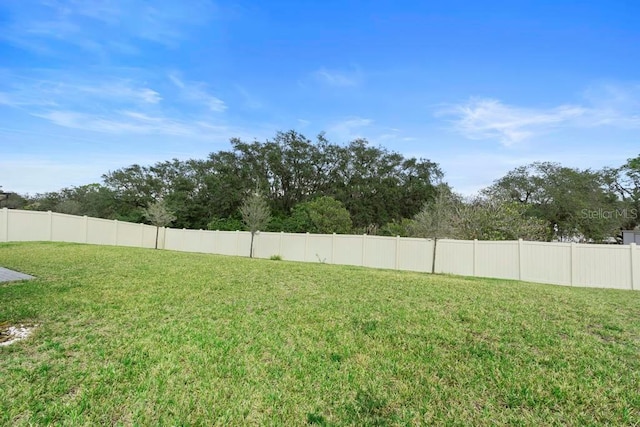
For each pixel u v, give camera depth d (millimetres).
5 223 18516
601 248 12938
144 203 39844
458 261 15797
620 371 3781
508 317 5707
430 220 15984
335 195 39438
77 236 21609
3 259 11367
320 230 25125
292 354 4098
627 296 9273
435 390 3324
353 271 11602
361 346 4383
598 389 3381
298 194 42094
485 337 4766
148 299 6402
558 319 5723
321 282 8703
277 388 3305
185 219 38281
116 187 39531
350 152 42562
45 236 19984
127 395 3066
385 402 3098
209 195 39781
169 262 11773
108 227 23609
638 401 3145
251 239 22453
